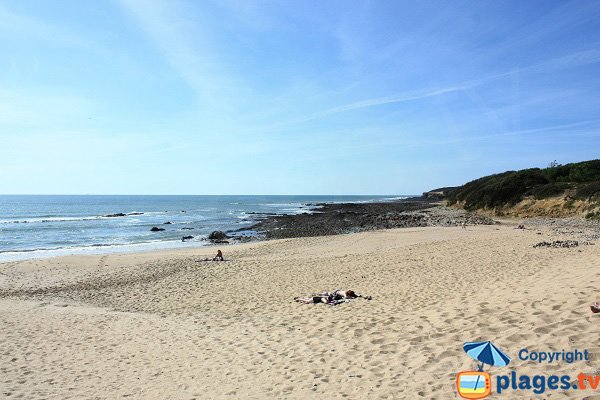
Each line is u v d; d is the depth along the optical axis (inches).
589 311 226.5
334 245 961.5
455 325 263.4
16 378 261.7
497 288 353.4
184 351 297.0
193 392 223.9
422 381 196.1
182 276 635.5
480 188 1894.7
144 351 304.7
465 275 462.3
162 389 232.2
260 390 217.0
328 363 241.3
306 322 339.3
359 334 286.0
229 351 286.5
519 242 711.7
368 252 784.3
